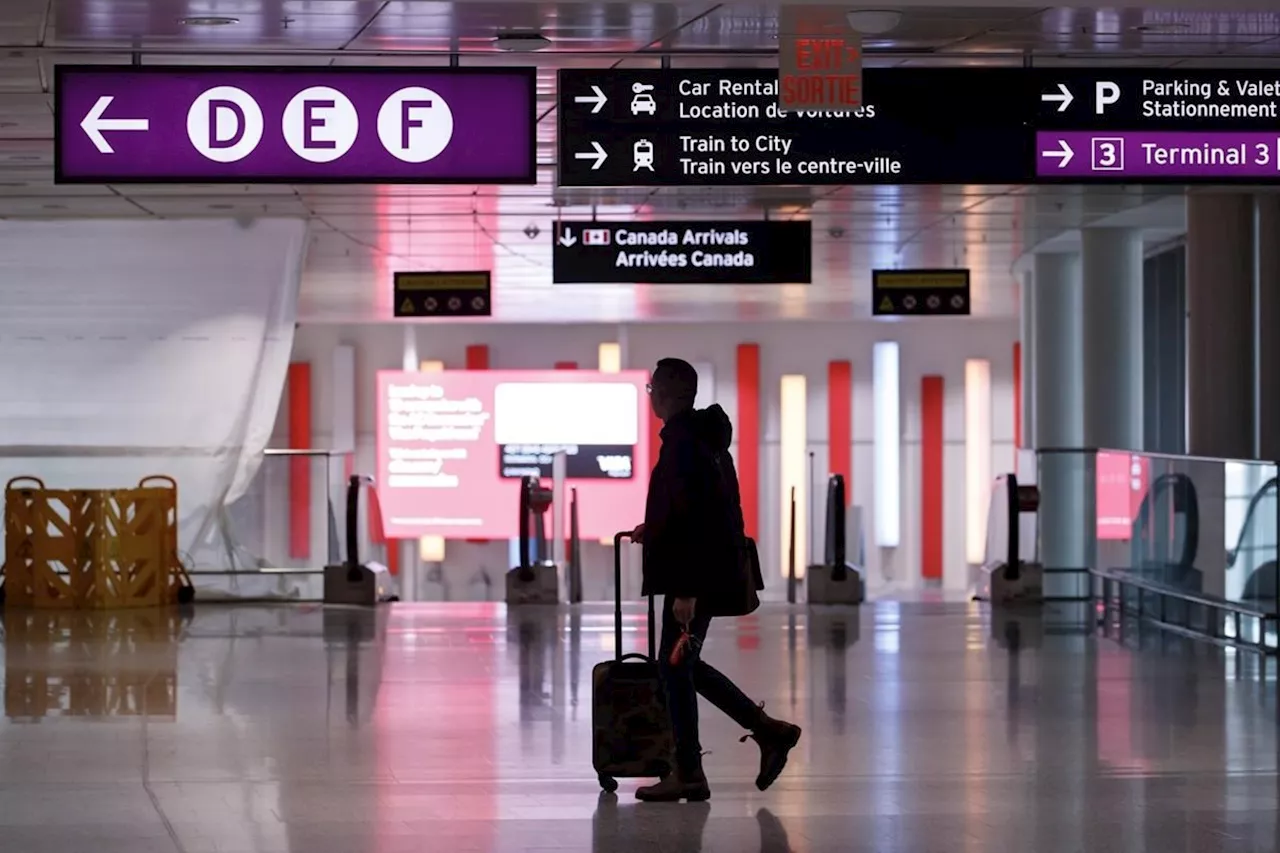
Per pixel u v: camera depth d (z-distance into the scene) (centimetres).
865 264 2998
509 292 3425
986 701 1187
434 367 4391
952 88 1165
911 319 4347
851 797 881
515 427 4275
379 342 4397
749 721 879
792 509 1945
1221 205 2112
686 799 871
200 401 1936
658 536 837
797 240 2002
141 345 1942
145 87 1114
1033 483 1941
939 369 4484
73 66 1109
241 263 1952
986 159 1166
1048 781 921
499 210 2209
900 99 1162
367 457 4391
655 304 3762
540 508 1881
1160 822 826
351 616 1717
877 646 1483
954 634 1571
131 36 1218
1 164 1811
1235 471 1505
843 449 4456
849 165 1161
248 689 1239
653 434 4284
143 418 1930
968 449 4453
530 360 4425
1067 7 1113
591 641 1512
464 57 1284
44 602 1786
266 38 1220
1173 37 1209
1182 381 3056
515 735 1055
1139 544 1767
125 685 1260
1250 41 1222
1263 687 1252
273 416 1941
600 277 2002
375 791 896
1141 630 1608
